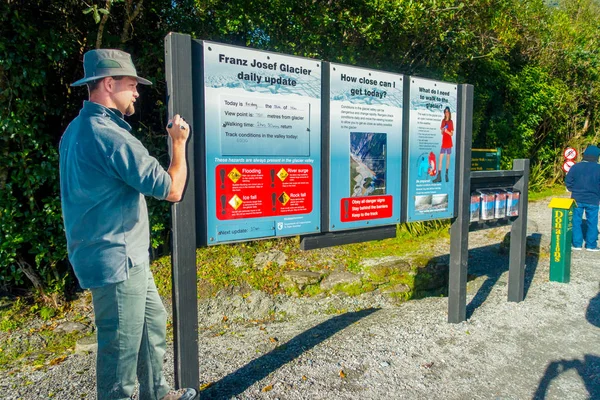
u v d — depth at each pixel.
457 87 4.29
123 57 2.36
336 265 6.78
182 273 2.72
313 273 6.36
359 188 3.67
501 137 12.34
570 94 14.63
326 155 3.44
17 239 4.98
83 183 2.19
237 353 3.88
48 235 5.26
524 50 13.84
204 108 2.77
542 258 6.88
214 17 6.31
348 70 3.51
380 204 3.82
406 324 4.33
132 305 2.32
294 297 5.98
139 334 2.39
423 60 8.45
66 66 5.63
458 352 3.76
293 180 3.24
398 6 6.98
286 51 6.66
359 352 3.74
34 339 4.75
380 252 7.43
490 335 4.09
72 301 5.59
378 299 6.10
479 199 4.45
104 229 2.23
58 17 5.36
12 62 4.78
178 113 2.62
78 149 2.20
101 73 2.28
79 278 2.27
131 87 2.41
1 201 4.89
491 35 9.89
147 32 5.98
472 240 8.70
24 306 5.34
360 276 6.43
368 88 3.64
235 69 2.89
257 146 3.03
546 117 13.92
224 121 2.87
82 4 5.40
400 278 6.47
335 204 3.53
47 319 5.21
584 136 15.78
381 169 3.80
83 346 4.47
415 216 4.07
